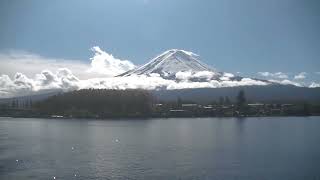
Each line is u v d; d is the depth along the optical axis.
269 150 168.62
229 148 178.12
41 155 154.00
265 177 110.44
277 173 115.12
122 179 109.06
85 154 158.38
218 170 119.94
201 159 142.75
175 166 127.44
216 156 150.88
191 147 184.25
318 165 127.31
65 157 148.62
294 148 175.25
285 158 143.88
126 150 172.88
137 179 109.00
